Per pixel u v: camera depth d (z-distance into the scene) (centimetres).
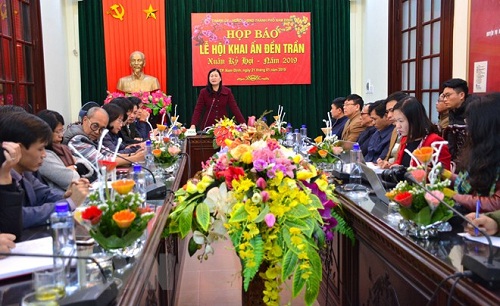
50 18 589
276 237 171
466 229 161
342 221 211
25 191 204
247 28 691
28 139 181
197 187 191
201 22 683
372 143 402
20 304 113
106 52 670
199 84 691
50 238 160
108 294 109
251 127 410
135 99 549
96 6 663
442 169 179
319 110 713
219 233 181
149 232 164
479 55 423
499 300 108
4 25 456
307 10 697
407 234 160
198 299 307
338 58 709
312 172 191
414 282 152
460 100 374
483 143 176
